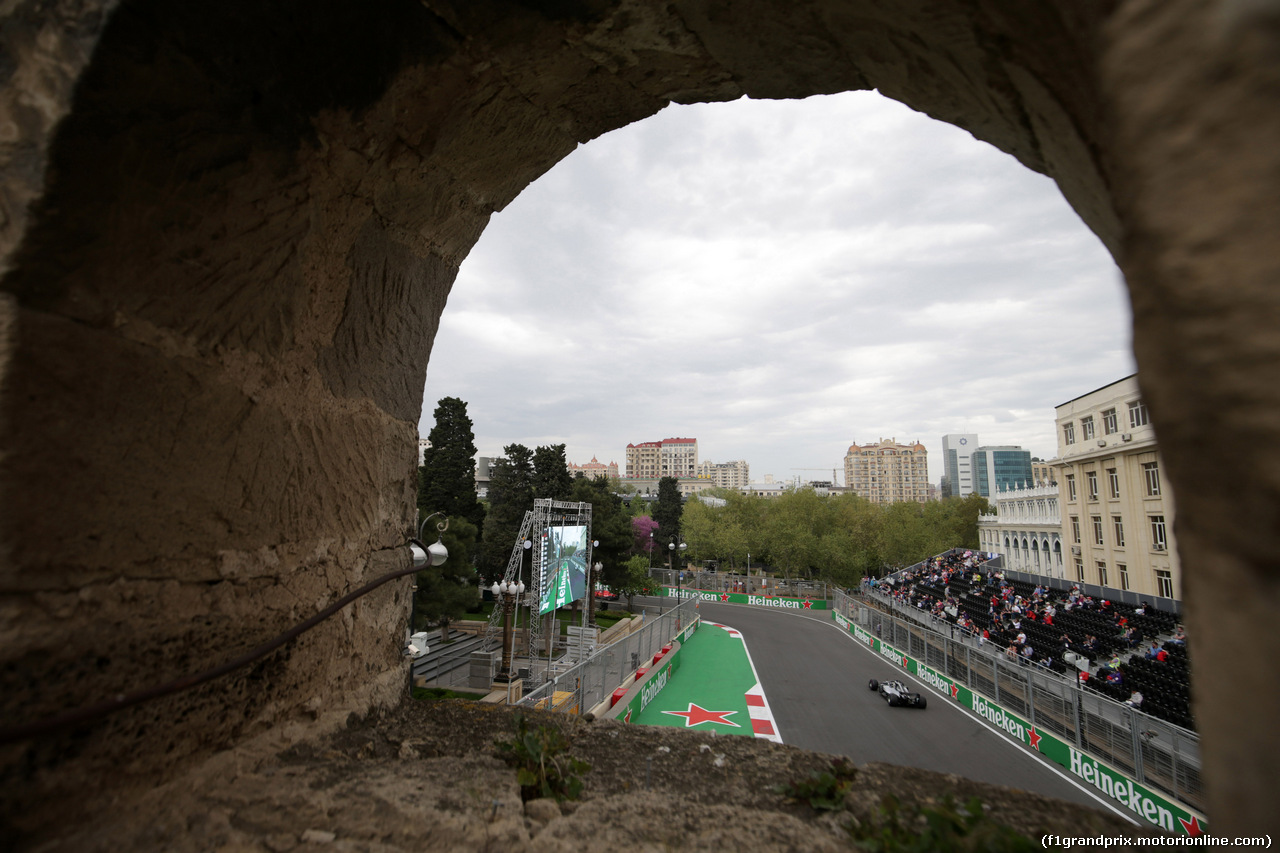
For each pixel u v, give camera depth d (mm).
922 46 1675
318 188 1927
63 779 1317
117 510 1431
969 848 1483
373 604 2576
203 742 1703
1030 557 32906
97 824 1391
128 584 1473
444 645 21812
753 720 16594
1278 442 698
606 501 30875
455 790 1849
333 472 2281
